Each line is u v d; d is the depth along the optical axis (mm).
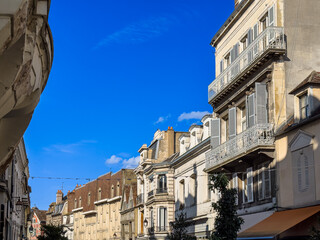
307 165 21516
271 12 25594
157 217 45375
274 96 24312
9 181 30047
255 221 25156
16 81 11906
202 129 38969
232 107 28484
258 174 25469
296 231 21062
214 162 29109
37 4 11648
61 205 101312
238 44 29453
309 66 24953
